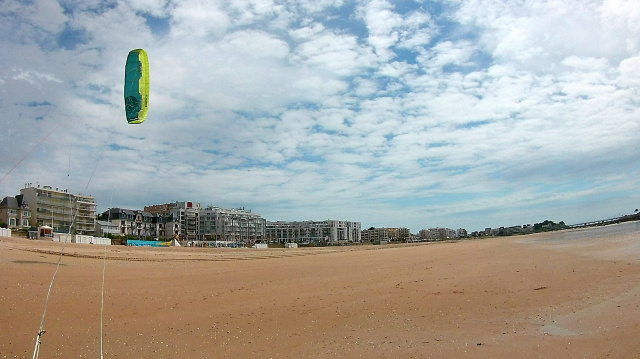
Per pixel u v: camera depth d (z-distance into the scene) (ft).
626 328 43.57
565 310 52.54
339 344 42.34
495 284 68.39
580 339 41.27
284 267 92.48
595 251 104.94
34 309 48.29
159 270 84.23
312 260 109.29
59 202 344.49
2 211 315.78
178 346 41.68
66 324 45.50
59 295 55.16
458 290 65.10
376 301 59.98
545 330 44.91
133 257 108.37
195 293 64.54
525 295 61.16
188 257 125.18
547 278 71.67
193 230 597.52
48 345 39.29
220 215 641.40
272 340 43.83
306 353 39.81
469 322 49.24
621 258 89.35
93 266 80.53
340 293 65.31
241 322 50.44
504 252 110.93
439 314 52.95
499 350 39.14
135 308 54.39
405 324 49.06
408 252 124.36
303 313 54.34
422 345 41.37
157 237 463.83
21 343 38.88
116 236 322.75
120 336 43.91
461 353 38.70
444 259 100.42
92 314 50.08
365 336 44.88
